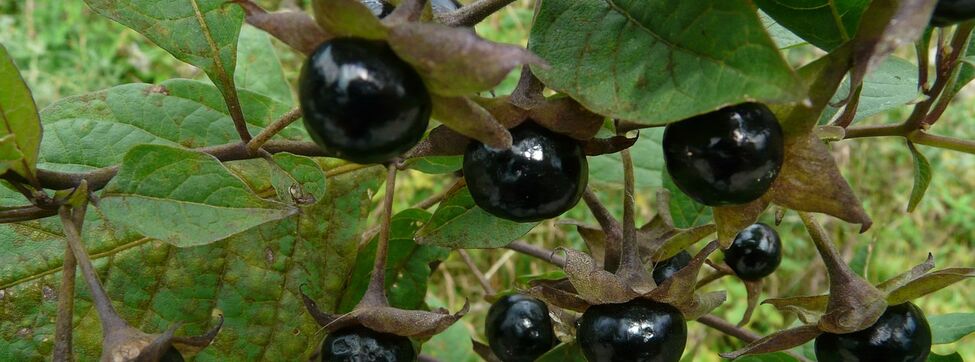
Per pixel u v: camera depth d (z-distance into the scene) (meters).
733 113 0.15
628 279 0.18
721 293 0.18
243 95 0.22
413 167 0.21
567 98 0.16
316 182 0.19
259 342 0.22
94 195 0.17
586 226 0.20
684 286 0.17
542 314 0.21
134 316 0.21
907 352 0.18
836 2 0.17
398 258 0.24
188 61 0.18
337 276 0.23
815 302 0.19
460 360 0.31
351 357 0.18
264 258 0.22
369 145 0.14
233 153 0.18
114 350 0.15
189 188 0.16
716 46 0.15
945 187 0.52
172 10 0.19
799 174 0.15
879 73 0.23
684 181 0.15
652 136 0.28
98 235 0.21
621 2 0.16
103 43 0.52
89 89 0.49
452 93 0.14
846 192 0.15
